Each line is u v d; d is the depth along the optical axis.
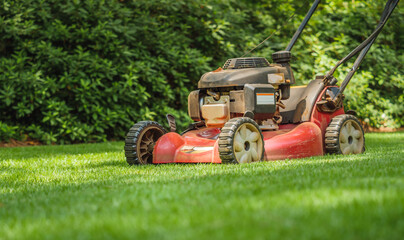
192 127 5.61
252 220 2.05
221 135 4.66
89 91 9.88
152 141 5.40
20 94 9.51
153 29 10.71
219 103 5.23
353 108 12.03
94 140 10.17
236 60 5.41
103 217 2.32
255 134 4.88
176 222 2.11
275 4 13.88
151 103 10.89
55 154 7.19
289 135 5.30
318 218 2.05
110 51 10.36
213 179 3.48
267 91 5.04
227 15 12.01
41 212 2.58
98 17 10.33
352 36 13.47
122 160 5.98
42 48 9.71
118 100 10.42
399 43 14.07
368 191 2.59
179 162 5.11
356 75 12.05
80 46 9.95
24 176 4.66
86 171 4.81
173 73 10.80
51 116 9.48
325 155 5.53
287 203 2.37
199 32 11.60
